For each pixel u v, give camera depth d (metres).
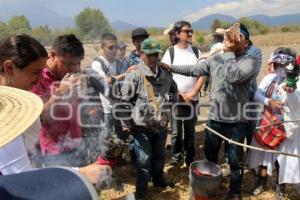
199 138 6.06
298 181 3.68
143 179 3.86
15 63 1.30
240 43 3.40
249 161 4.11
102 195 3.99
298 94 3.49
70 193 0.62
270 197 4.05
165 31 5.19
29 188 0.62
